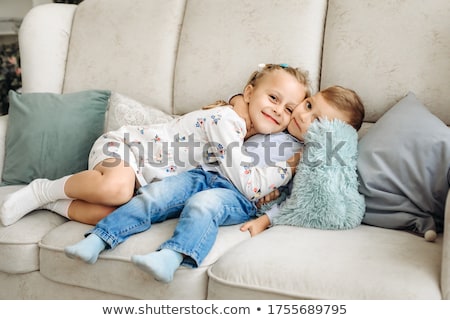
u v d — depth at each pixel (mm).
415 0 1444
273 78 1486
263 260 1064
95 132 1719
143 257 1062
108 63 1902
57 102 1732
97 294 1248
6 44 3082
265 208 1409
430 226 1210
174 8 1855
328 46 1575
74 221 1348
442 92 1402
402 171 1257
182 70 1773
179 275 1120
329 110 1437
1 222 1339
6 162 1682
